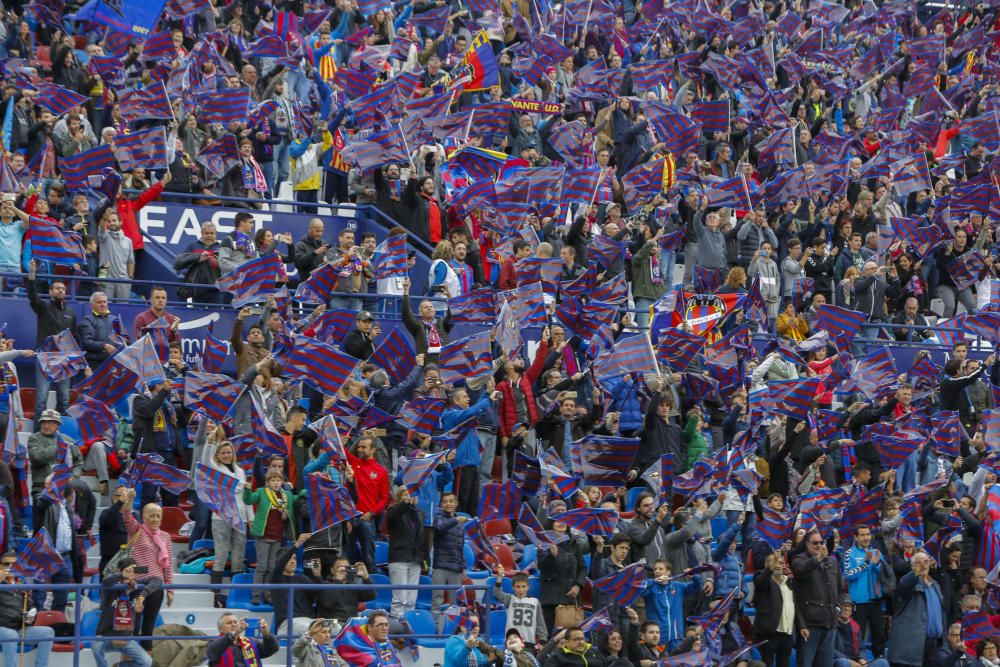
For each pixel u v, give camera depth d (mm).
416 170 65875
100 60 64938
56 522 42688
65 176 56500
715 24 78188
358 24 76625
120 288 56844
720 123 69938
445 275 58375
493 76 70750
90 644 41438
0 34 70438
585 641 43062
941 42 84062
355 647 40094
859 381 55688
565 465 51812
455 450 49438
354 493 46094
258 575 44469
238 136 63875
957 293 68875
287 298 50750
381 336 58125
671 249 63375
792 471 52219
